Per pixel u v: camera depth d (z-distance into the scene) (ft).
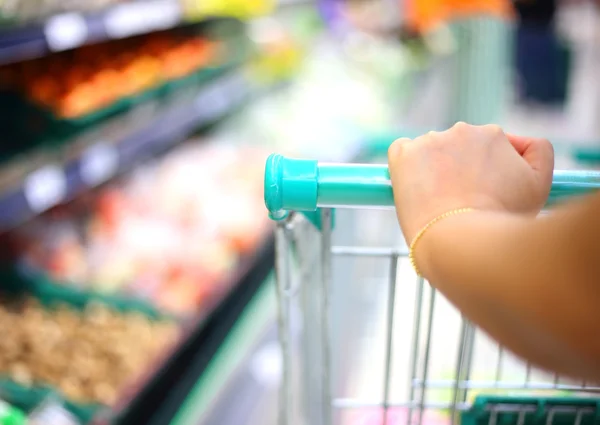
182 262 7.41
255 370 7.78
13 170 6.05
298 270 3.09
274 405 7.22
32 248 7.02
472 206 1.82
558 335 1.42
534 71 23.09
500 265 1.51
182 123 8.94
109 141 7.39
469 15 14.83
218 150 11.00
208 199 9.07
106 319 6.45
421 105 16.10
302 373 3.89
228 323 7.76
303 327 3.34
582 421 2.97
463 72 15.46
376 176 2.33
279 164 2.37
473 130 2.06
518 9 23.73
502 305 1.50
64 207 7.94
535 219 1.56
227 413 7.09
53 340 6.04
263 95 12.40
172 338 6.46
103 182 8.80
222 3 9.36
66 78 7.48
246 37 11.47
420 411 3.06
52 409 5.15
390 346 2.99
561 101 23.15
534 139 2.26
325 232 2.69
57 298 6.68
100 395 5.52
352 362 7.09
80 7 6.58
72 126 6.88
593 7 34.47
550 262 1.42
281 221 2.70
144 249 7.57
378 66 14.07
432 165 1.95
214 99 10.03
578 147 5.78
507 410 2.96
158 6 7.93
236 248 8.25
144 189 9.16
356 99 12.62
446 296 1.69
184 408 6.46
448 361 6.59
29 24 5.80
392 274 2.92
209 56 10.44
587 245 1.37
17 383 5.32
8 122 6.86
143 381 5.88
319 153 10.78
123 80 8.18
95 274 6.96
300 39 13.65
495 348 5.96
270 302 8.51
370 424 6.05
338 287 6.43
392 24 15.98
